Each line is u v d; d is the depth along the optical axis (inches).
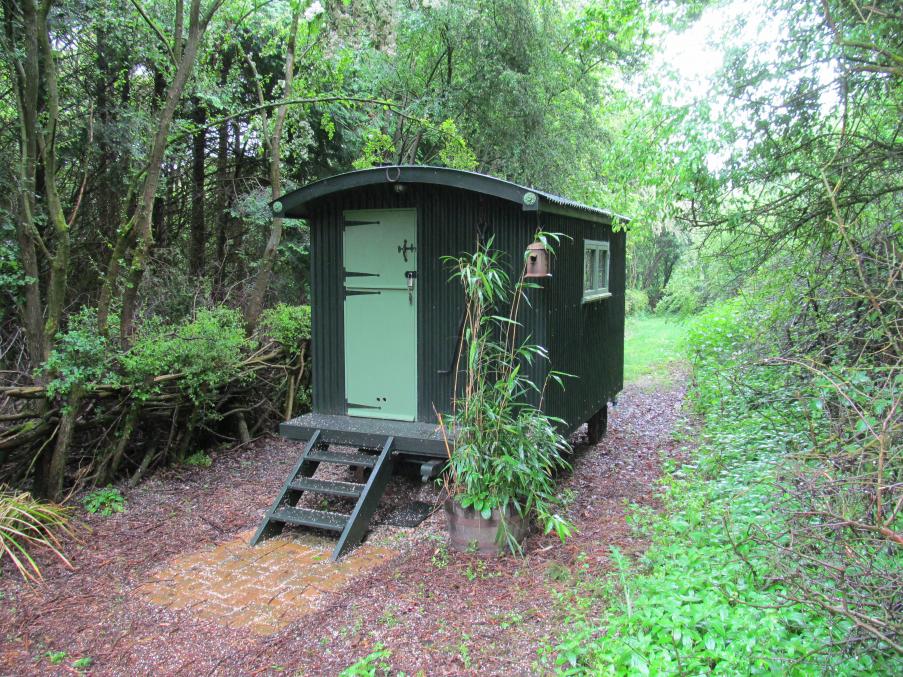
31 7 202.7
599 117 533.0
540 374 204.2
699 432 289.4
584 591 145.9
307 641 132.8
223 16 331.3
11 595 154.7
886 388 114.9
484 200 203.2
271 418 305.7
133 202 332.8
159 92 349.4
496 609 141.4
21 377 238.1
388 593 151.2
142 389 218.4
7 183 227.0
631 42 310.0
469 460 169.0
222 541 186.2
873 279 153.0
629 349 606.5
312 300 228.7
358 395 224.7
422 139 502.9
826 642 108.7
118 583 160.7
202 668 125.0
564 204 209.8
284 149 385.1
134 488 226.2
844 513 101.7
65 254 211.6
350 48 358.3
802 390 153.9
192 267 409.7
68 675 123.6
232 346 248.7
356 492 189.0
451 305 209.3
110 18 268.8
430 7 436.8
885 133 176.2
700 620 121.2
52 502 201.6
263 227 414.9
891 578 92.6
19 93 218.7
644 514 193.6
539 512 176.4
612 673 110.9
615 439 306.5
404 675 119.0
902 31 149.5
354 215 220.8
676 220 204.4
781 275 205.0
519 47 461.7
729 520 154.0
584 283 253.3
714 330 382.6
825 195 170.9
